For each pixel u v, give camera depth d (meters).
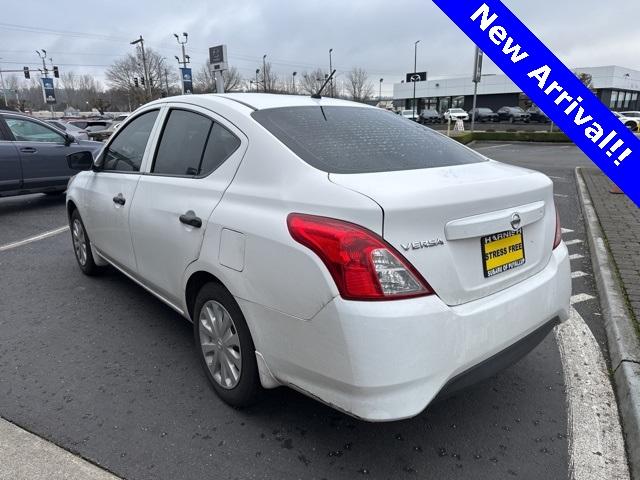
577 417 2.67
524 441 2.48
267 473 2.26
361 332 1.90
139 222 3.21
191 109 3.04
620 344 3.20
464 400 2.83
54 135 8.45
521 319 2.32
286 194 2.22
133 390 2.89
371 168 2.35
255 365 2.46
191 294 2.89
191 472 2.26
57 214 7.92
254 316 2.29
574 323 3.77
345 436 2.51
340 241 1.93
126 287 4.52
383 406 1.95
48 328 3.69
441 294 2.04
